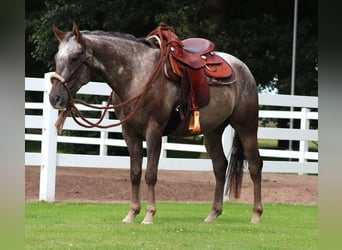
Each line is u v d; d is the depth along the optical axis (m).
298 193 16.42
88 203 14.16
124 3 26.75
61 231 10.42
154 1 27.30
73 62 10.66
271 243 9.96
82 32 11.13
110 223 11.34
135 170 11.47
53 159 14.33
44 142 14.37
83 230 10.52
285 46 28.25
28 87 14.41
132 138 11.49
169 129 11.59
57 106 10.55
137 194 11.59
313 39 28.02
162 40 11.40
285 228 11.58
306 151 19.58
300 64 28.12
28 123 14.38
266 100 17.31
